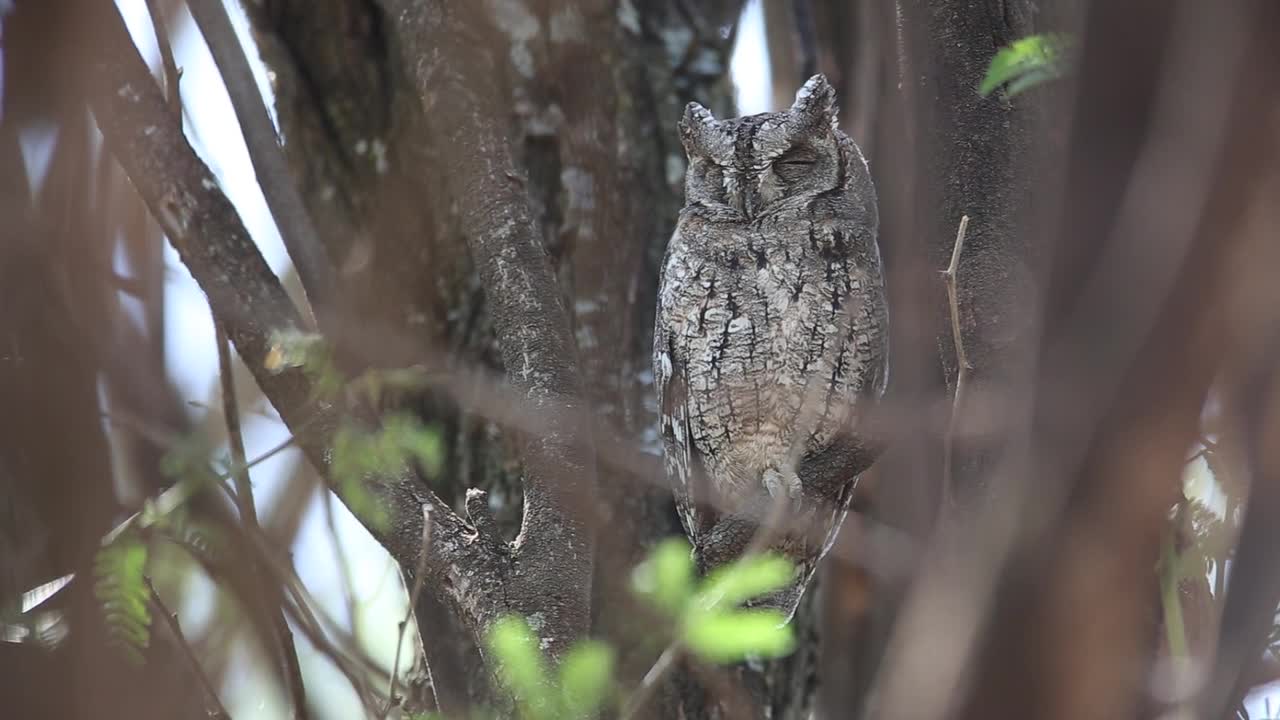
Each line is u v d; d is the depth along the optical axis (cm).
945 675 294
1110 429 291
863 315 1073
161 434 708
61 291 720
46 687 621
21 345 689
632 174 1103
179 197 738
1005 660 291
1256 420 343
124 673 629
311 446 667
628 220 1093
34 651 627
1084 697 286
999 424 543
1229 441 356
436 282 1046
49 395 679
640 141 1119
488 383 803
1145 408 291
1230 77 300
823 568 1064
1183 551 560
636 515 1010
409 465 754
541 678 557
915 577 456
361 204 1084
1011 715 289
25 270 709
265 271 732
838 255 1073
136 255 960
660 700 897
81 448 677
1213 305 292
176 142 754
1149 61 305
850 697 966
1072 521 292
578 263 1055
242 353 706
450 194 1058
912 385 779
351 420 670
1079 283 303
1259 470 345
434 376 734
